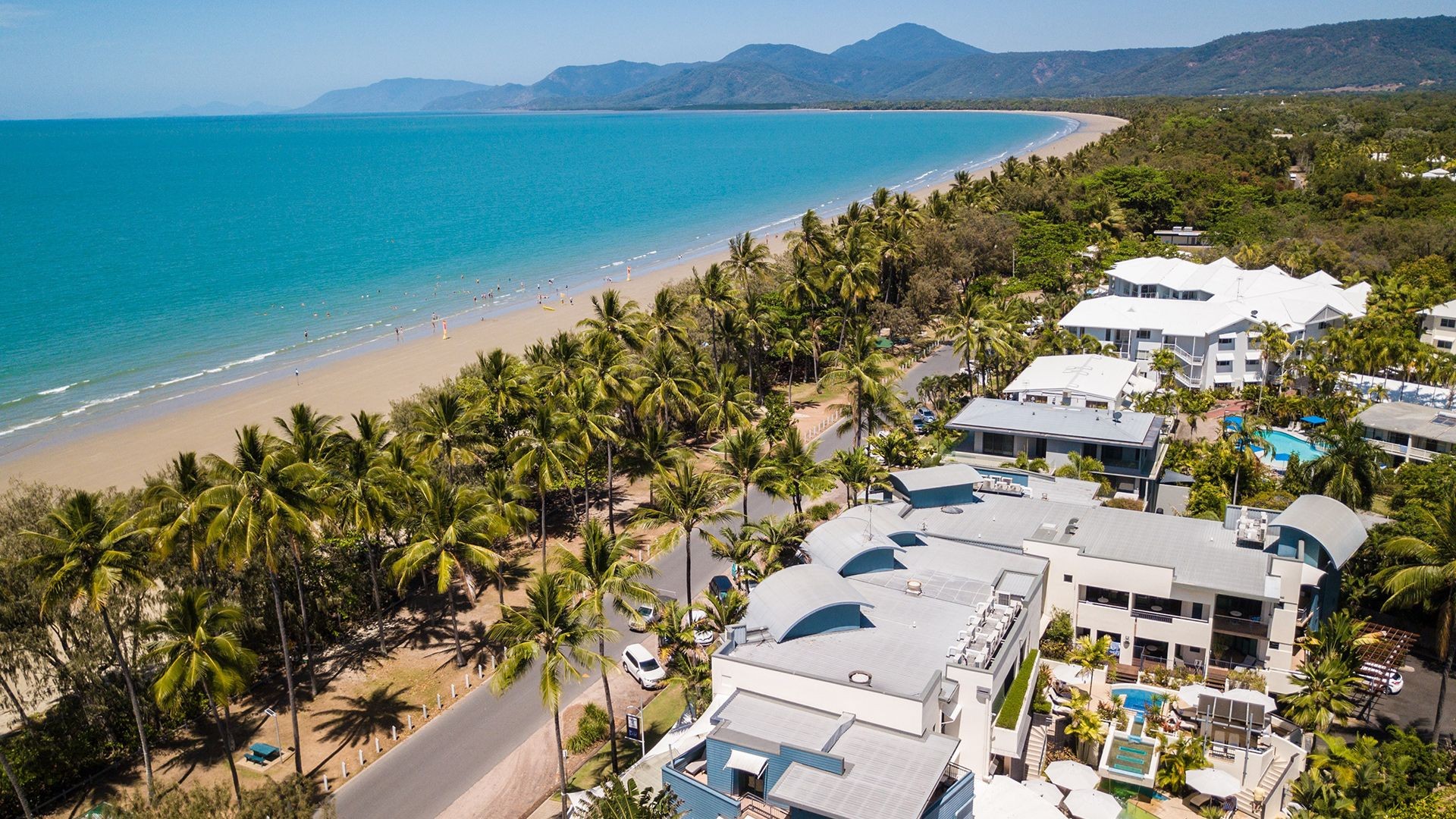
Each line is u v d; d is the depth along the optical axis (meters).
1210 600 53.09
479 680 60.81
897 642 47.16
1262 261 152.38
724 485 66.88
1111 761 46.72
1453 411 91.50
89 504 46.81
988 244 155.88
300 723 56.12
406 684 60.22
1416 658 58.62
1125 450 76.44
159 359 132.38
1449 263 143.00
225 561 49.78
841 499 83.00
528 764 52.28
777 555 59.88
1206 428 95.88
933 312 139.88
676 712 55.81
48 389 119.12
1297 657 55.41
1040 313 127.06
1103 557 55.59
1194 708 50.09
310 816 39.66
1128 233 183.88
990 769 45.09
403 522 63.16
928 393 104.44
